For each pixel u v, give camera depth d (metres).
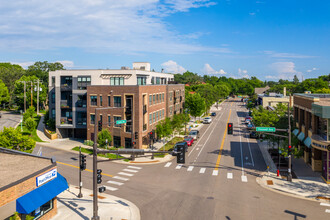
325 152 28.92
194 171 32.66
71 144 47.84
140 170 33.31
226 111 106.75
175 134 55.16
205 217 20.58
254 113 55.00
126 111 43.47
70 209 22.53
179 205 22.89
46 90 96.50
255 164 35.69
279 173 31.80
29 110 68.06
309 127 34.56
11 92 92.44
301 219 20.28
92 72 50.34
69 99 52.81
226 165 35.19
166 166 34.97
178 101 66.75
